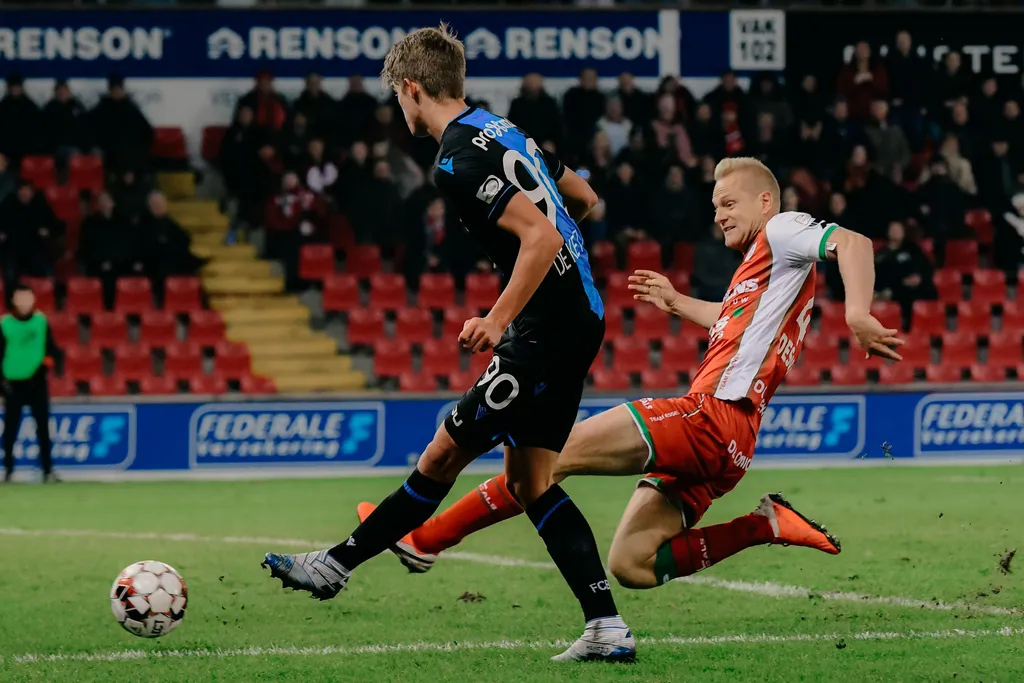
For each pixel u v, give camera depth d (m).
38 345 47.97
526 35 65.44
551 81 65.75
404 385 61.53
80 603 22.98
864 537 30.72
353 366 63.62
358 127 65.00
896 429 53.97
